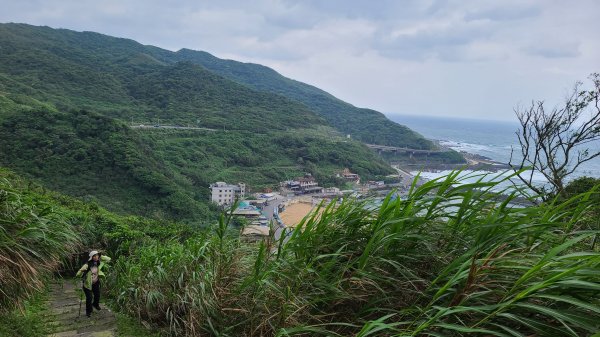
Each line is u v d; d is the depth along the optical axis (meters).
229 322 3.34
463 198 2.64
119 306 5.97
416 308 2.35
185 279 4.56
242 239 3.97
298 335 2.74
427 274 2.71
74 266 8.15
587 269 1.76
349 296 2.70
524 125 10.20
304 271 2.88
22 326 4.34
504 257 2.21
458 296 2.15
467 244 2.61
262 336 2.94
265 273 3.02
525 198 2.77
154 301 4.96
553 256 1.97
